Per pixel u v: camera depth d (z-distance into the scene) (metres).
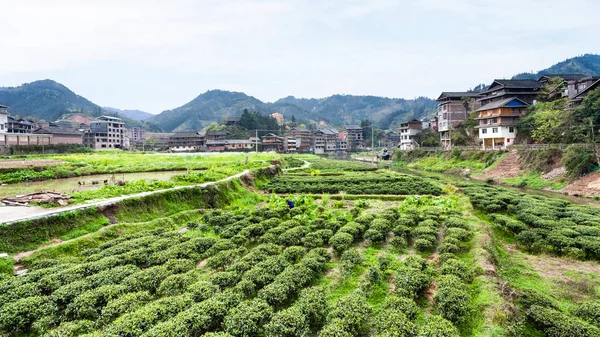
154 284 15.23
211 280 15.55
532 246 22.08
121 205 25.52
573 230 23.30
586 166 46.69
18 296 13.62
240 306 13.05
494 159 67.31
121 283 14.98
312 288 14.87
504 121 75.06
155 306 12.74
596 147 48.72
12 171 38.12
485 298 14.27
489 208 31.31
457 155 81.12
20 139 83.38
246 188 41.41
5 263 16.97
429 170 82.12
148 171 46.38
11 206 23.31
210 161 58.66
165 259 17.81
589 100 54.31
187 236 22.55
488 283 15.59
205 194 32.88
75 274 15.43
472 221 25.92
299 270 16.20
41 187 32.12
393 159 109.50
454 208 30.78
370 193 40.91
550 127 59.44
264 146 143.62
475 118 85.88
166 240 20.39
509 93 80.69
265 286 14.88
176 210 29.14
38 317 12.65
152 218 26.73
